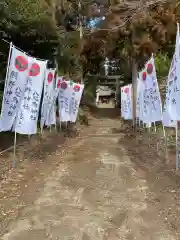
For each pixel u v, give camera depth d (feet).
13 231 8.64
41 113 21.91
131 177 13.94
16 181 13.05
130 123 39.17
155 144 21.68
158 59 30.40
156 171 14.64
